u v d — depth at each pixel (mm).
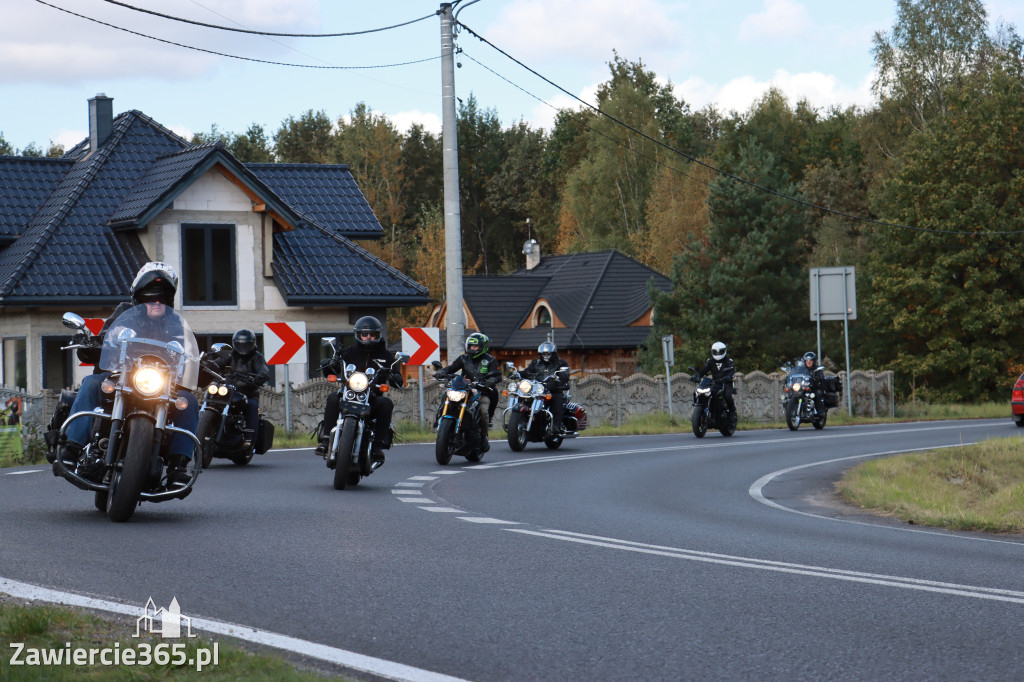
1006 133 50219
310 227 32125
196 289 29406
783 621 6238
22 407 19016
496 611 6434
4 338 28531
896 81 64312
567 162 94000
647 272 59219
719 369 24812
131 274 28141
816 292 35375
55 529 9094
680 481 15203
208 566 7605
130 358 9391
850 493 13742
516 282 61000
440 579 7352
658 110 92438
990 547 9484
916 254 50844
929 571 7926
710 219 51750
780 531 10289
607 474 15828
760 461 18484
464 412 16578
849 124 81438
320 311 30453
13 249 29344
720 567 7965
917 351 51531
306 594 6797
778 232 49250
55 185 32188
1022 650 5617
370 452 12898
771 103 83438
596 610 6492
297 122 97000
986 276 49062
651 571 7781
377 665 5277
